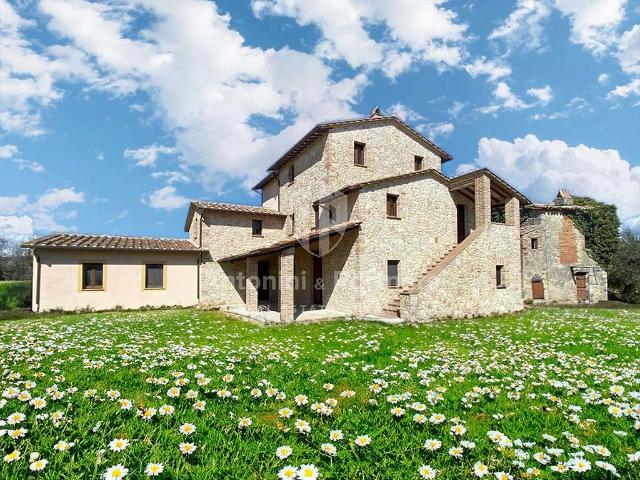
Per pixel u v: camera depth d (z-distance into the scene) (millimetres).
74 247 16406
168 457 2711
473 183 16250
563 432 3311
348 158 17250
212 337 9133
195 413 3574
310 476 2420
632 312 16609
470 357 6727
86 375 4980
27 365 5453
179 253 19141
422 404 3684
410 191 15867
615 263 25625
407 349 7531
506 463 2746
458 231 18078
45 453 2723
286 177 21469
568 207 24594
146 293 18203
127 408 3492
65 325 11172
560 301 23594
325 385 4535
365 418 3600
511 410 3906
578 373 5301
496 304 15375
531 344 8086
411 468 2691
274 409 3881
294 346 7914
